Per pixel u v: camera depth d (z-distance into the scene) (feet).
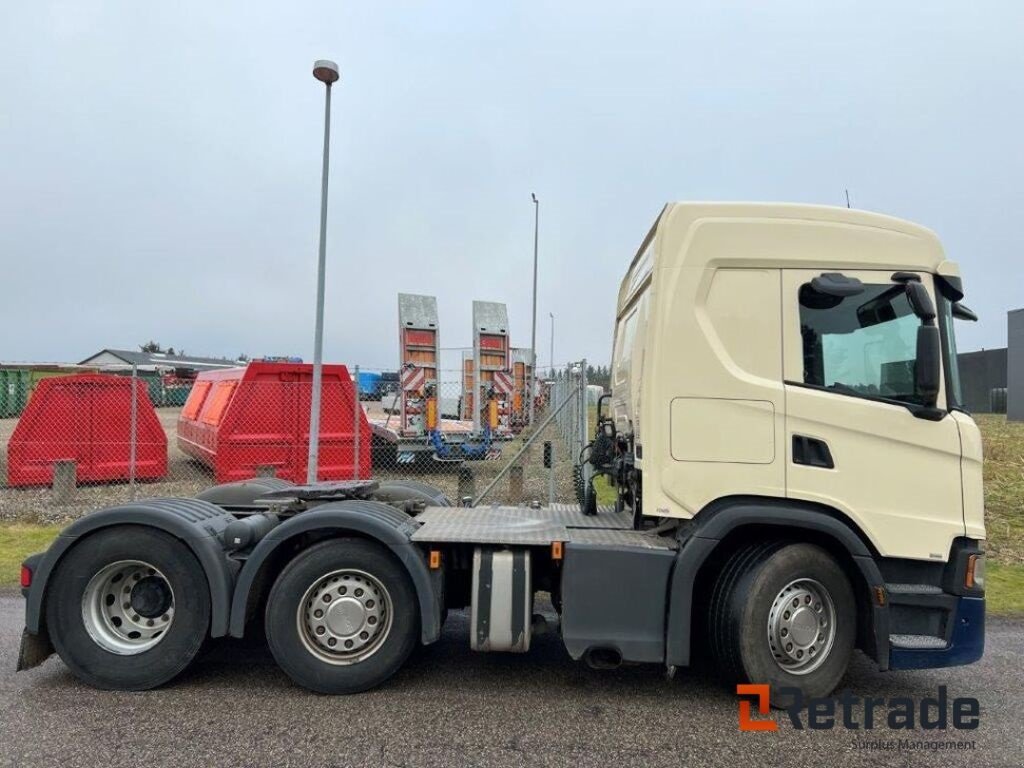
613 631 13.83
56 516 32.99
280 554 14.70
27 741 11.85
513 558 14.28
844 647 13.94
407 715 13.12
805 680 13.64
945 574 14.17
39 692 14.02
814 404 14.01
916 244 14.65
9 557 25.91
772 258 14.35
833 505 13.89
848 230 14.51
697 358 14.15
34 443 39.42
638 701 14.08
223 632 14.02
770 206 14.52
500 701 13.92
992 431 73.26
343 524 14.11
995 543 30.12
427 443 44.62
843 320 14.38
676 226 14.53
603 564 13.92
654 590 13.84
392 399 51.44
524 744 12.05
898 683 15.44
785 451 13.96
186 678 14.85
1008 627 19.75
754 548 14.07
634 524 16.03
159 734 12.17
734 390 14.06
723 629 13.88
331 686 13.93
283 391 38.68
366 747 11.79
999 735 12.83
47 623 14.19
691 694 14.52
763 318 14.29
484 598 14.16
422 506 18.22
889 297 14.47
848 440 14.02
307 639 14.08
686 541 13.94
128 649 14.19
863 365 14.33
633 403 16.65
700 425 14.08
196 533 14.14
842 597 13.94
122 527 14.20
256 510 16.87
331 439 39.14
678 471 14.05
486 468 46.96
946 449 14.21
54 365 54.54
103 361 193.06
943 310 14.71
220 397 43.68
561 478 41.60
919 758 11.87
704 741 12.34
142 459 41.81
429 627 13.96
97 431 40.75
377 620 14.21
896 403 14.19
